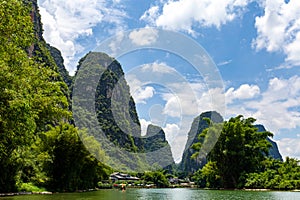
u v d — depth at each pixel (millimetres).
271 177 53781
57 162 43531
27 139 17578
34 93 20484
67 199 25938
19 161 31969
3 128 15789
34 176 40500
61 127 42906
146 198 29000
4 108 14828
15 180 33812
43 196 30312
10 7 15219
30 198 26797
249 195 35062
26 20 16219
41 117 24000
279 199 27953
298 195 34875
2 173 31609
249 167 57656
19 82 15398
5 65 15000
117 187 69500
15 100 14648
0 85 14547
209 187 63594
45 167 42438
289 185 49188
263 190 50688
